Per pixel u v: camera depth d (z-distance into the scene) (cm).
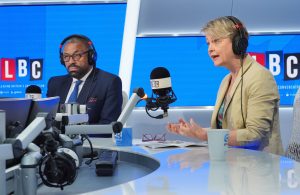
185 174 136
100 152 224
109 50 462
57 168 132
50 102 165
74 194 132
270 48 454
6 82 466
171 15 464
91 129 172
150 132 461
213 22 238
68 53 303
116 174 178
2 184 114
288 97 455
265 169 143
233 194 106
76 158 169
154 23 464
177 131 208
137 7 460
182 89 458
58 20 464
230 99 235
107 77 311
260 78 225
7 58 466
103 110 303
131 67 459
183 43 457
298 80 452
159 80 230
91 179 168
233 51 235
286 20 459
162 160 169
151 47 459
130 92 458
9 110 136
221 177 130
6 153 110
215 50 239
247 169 144
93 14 462
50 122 156
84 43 306
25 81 466
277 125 231
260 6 459
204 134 202
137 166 197
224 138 165
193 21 463
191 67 457
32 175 123
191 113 461
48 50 465
